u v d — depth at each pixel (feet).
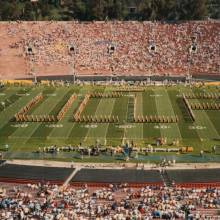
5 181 215.31
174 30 526.16
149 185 206.08
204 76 456.45
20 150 262.88
